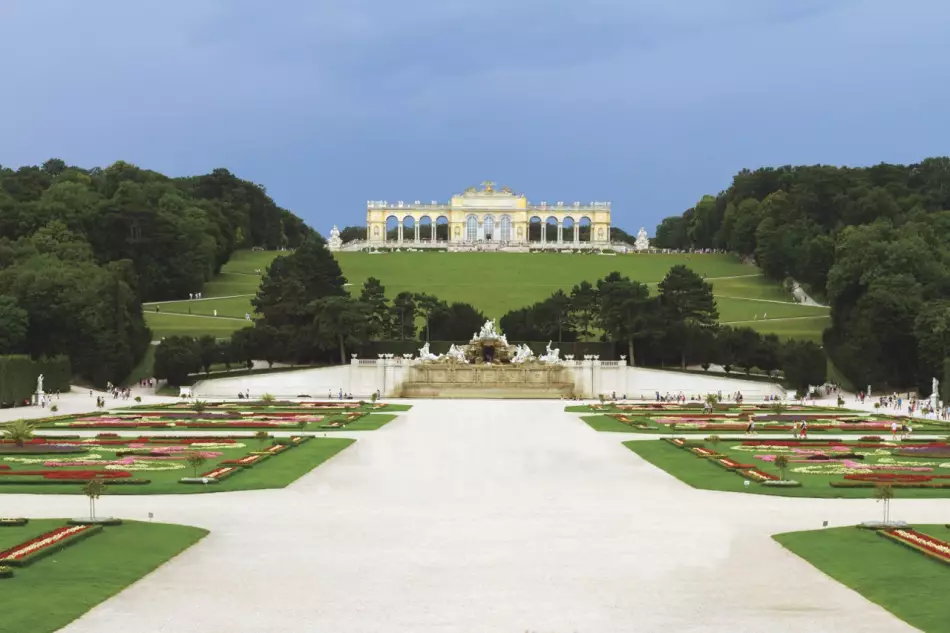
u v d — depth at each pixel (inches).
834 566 1686.8
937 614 1427.2
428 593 1552.7
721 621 1419.8
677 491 2546.8
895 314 7190.0
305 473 2861.7
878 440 3823.8
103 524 1982.0
